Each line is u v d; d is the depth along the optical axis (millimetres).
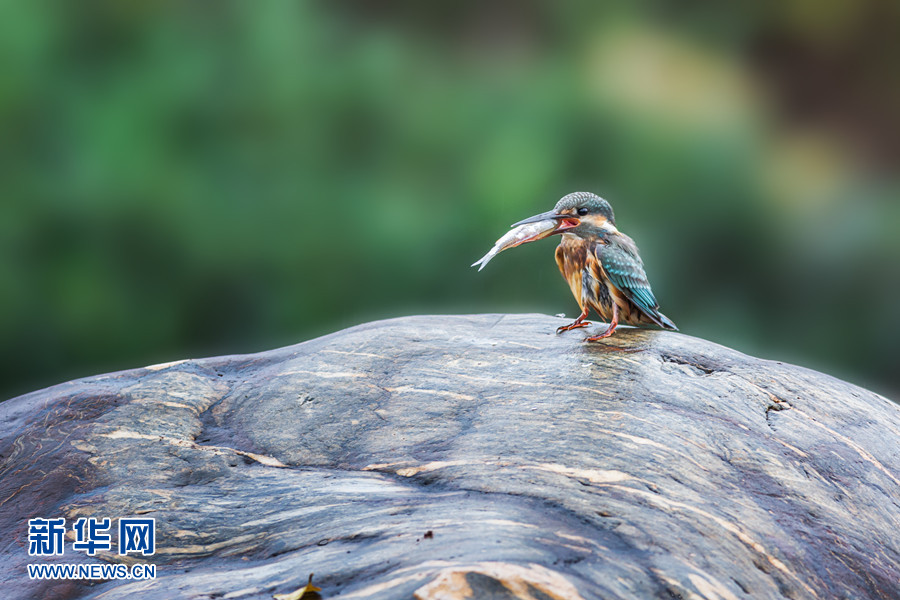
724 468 4934
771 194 15570
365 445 5297
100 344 13734
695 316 16062
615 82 16344
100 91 14281
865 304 15812
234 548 4527
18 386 13492
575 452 4910
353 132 15289
